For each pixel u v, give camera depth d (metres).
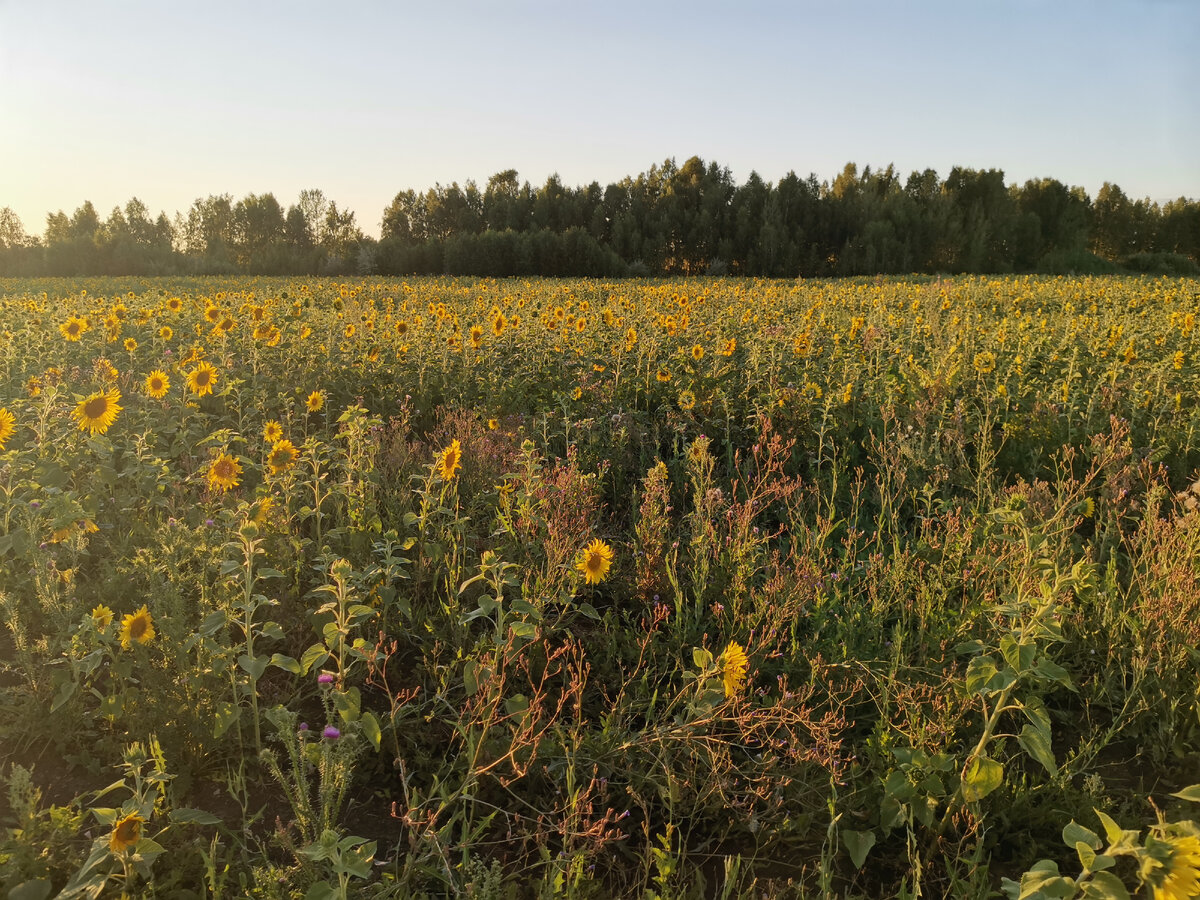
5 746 2.95
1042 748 2.40
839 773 2.87
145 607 3.07
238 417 6.90
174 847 2.48
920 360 8.63
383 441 5.96
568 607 4.03
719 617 3.87
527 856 2.72
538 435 6.29
